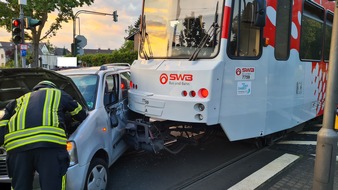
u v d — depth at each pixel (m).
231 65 4.77
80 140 3.74
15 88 4.67
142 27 5.74
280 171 5.16
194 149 6.40
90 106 4.56
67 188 3.52
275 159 5.74
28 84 4.66
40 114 3.29
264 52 5.29
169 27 5.30
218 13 4.73
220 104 4.68
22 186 3.22
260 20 4.70
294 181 4.75
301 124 7.24
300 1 6.23
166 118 4.84
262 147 6.45
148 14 5.69
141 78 5.33
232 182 4.77
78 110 3.71
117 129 5.07
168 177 5.02
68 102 3.61
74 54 16.14
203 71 4.57
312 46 6.95
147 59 5.48
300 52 6.37
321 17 7.34
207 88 4.54
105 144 4.40
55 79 4.55
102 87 4.96
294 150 6.29
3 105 4.80
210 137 5.99
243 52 4.96
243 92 4.99
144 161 5.74
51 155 3.21
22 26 12.21
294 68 6.16
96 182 4.06
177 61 4.98
